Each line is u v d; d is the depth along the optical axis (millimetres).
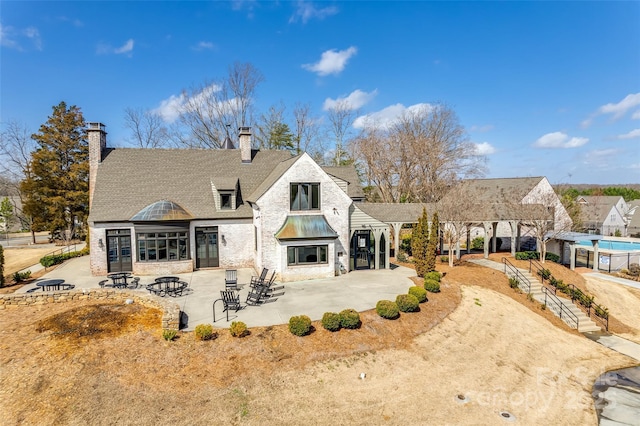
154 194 25875
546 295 23203
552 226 32344
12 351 12883
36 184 45594
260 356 13180
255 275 24281
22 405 10391
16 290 20281
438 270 26828
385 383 12547
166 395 11047
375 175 55625
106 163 26953
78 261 29125
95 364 12211
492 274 26172
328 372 12820
